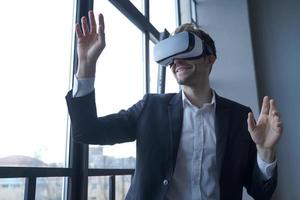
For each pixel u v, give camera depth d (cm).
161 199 91
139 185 93
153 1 331
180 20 409
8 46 147
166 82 276
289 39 410
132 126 103
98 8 225
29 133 156
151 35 310
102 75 225
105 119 98
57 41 182
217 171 94
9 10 149
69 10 195
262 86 409
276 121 90
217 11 435
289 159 378
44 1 174
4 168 138
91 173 196
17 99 150
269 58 413
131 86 270
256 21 428
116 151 229
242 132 99
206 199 92
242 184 97
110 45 239
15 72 150
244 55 411
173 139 96
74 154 184
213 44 107
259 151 93
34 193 153
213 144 98
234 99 402
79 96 92
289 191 371
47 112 170
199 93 104
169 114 101
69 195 179
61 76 182
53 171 167
